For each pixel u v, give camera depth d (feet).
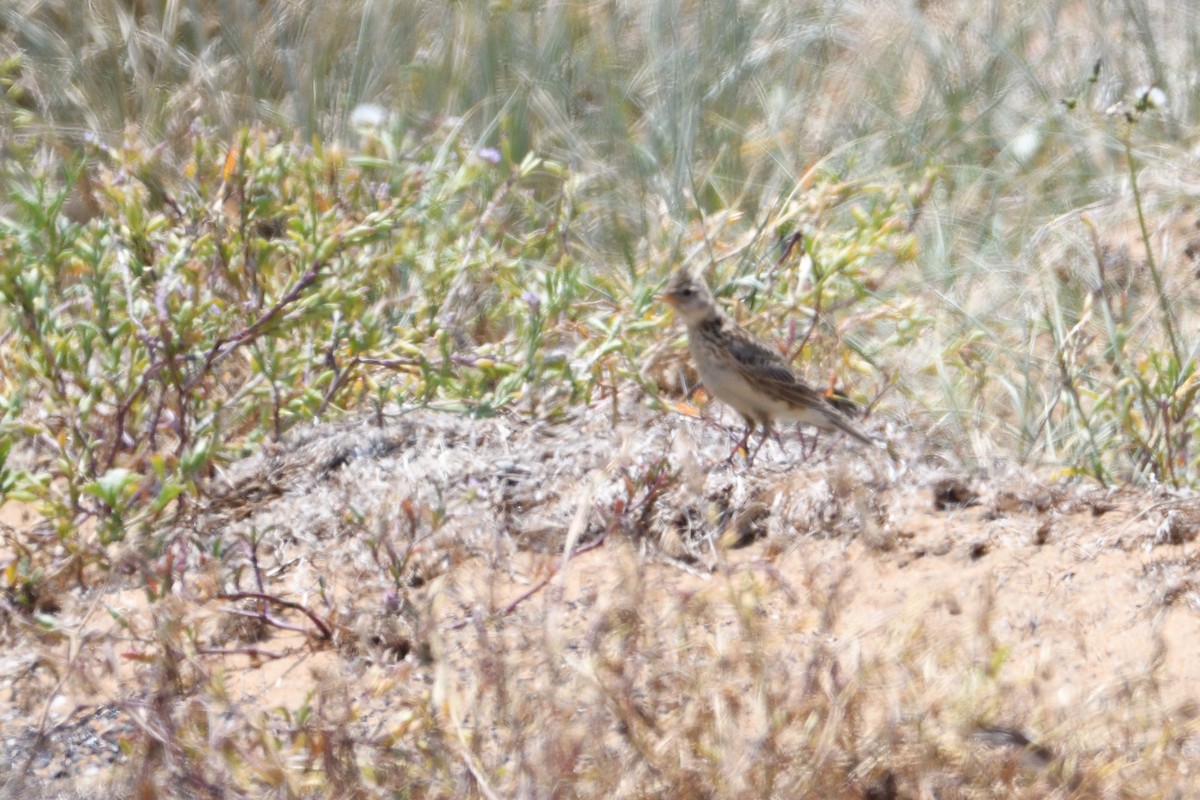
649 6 58.03
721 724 22.82
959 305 45.44
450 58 54.65
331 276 35.32
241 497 33.45
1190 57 59.93
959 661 25.18
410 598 29.37
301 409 35.14
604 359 37.11
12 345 34.73
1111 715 24.18
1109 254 48.62
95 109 52.29
